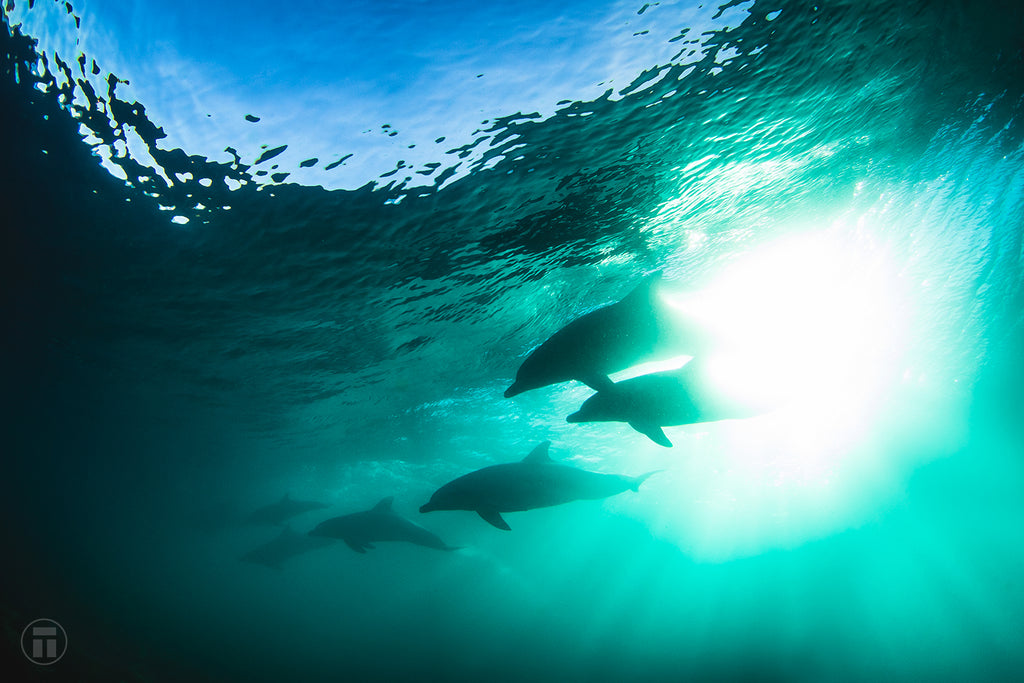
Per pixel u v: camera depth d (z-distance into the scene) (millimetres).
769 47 4891
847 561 35125
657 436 3279
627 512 26500
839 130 6242
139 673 12523
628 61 4684
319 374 9578
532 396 11398
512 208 5945
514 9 4164
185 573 48406
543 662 20188
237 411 11359
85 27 4070
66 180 5270
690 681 17969
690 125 5445
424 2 4012
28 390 11461
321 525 7461
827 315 10078
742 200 6898
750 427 15078
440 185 5410
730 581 37906
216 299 6992
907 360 13508
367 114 4602
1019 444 17891
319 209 5438
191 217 5465
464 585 27625
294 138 4676
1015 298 12359
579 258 7160
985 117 6965
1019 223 9852
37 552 29203
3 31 4195
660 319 3318
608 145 5430
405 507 24562
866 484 22406
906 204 8406
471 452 15625
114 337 8305
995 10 5160
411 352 9023
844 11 4777
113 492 20500
